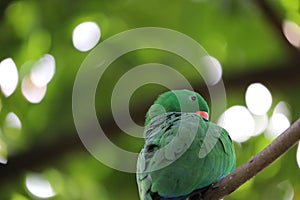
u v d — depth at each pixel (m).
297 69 20.45
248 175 11.34
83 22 21.56
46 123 21.03
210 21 21.81
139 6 21.70
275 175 21.67
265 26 21.45
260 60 21.50
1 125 20.98
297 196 21.50
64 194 21.28
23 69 21.36
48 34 21.39
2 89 21.27
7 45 21.27
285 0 21.14
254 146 21.41
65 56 21.42
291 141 10.98
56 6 21.34
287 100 21.14
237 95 20.95
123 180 21.53
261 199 21.61
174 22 21.80
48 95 21.34
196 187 11.63
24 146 20.59
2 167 19.95
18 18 21.42
